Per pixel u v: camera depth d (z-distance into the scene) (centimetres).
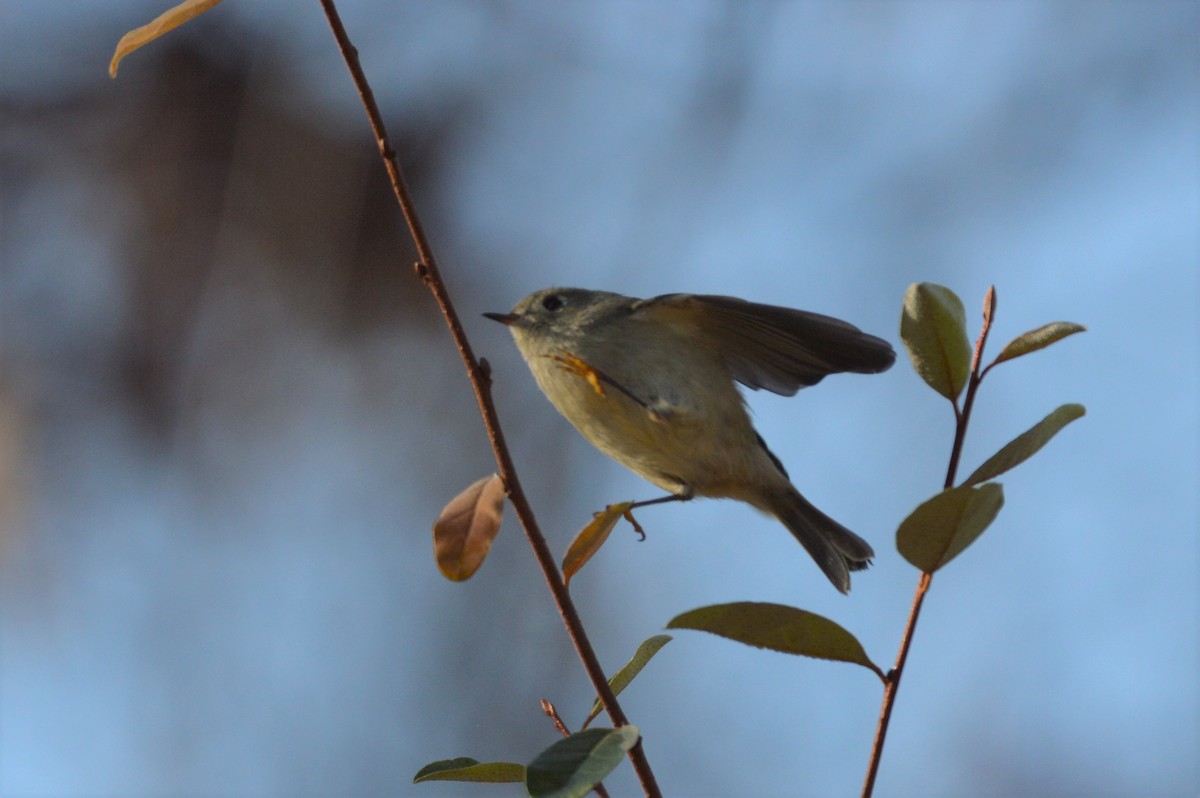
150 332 1215
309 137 1198
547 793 338
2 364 1198
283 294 1225
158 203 1190
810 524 685
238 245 1198
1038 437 377
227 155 1189
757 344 652
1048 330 392
